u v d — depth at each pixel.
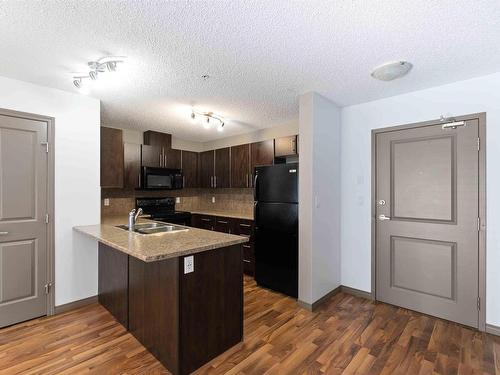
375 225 2.96
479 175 2.35
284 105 3.16
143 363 1.88
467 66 2.14
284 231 3.13
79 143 2.75
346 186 3.19
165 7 1.44
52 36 1.71
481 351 2.03
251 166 4.26
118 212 4.32
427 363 1.89
